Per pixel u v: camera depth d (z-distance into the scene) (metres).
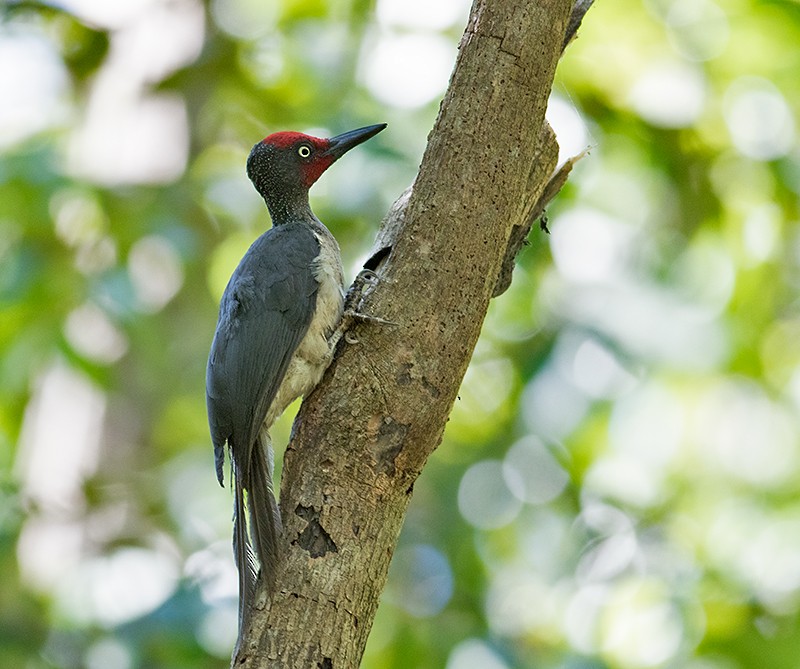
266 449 8.19
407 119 14.59
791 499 15.16
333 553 7.03
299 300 8.34
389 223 8.04
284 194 10.04
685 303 14.40
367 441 7.20
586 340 13.51
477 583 14.50
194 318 15.52
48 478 14.16
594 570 14.70
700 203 14.93
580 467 15.01
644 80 14.92
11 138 14.03
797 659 12.77
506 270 8.39
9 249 12.94
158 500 14.26
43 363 12.90
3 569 13.10
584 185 15.08
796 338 15.53
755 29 14.79
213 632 11.56
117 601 12.33
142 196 13.76
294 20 15.38
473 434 15.48
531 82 7.37
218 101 15.17
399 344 7.27
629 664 13.55
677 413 15.40
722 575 13.95
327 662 6.87
